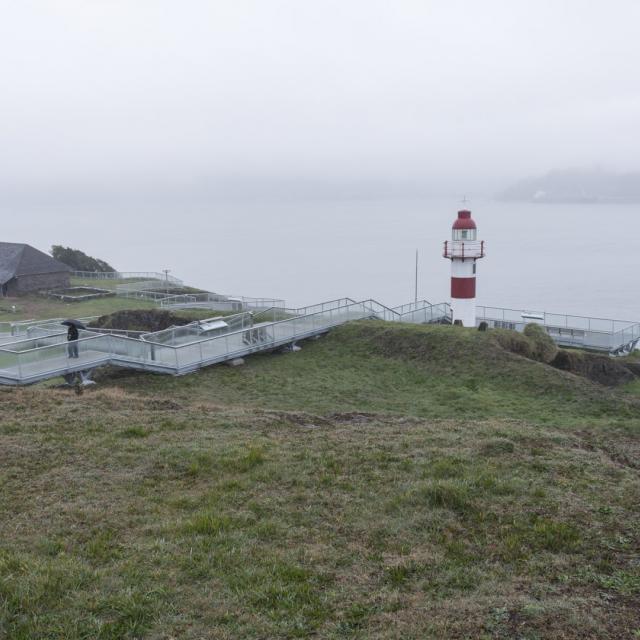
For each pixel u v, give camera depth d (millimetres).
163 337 25844
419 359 26406
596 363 30406
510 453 13031
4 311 42875
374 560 8578
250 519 9719
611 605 7402
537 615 7051
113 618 7113
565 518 9828
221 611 7246
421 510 10086
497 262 178000
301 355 27484
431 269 169000
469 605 7316
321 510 10109
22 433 13938
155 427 14719
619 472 12242
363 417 17156
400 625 6953
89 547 8789
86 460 12289
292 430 15117
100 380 22719
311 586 7828
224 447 13117
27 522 9594
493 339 27328
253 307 41750
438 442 13836
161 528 9391
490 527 9609
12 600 7352
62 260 71062
